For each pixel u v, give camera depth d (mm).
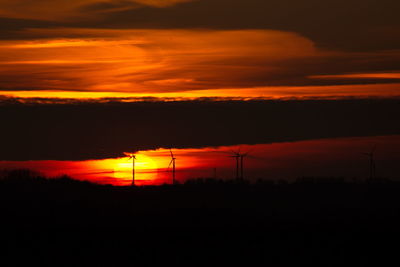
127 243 185000
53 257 166625
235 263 160750
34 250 175000
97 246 180625
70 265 158375
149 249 176625
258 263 161125
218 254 170375
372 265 160375
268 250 175500
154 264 159500
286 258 166250
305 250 175625
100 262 161250
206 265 158750
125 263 160500
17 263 160375
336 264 160750
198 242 186500
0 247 178750
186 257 167250
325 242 186875
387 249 178000
